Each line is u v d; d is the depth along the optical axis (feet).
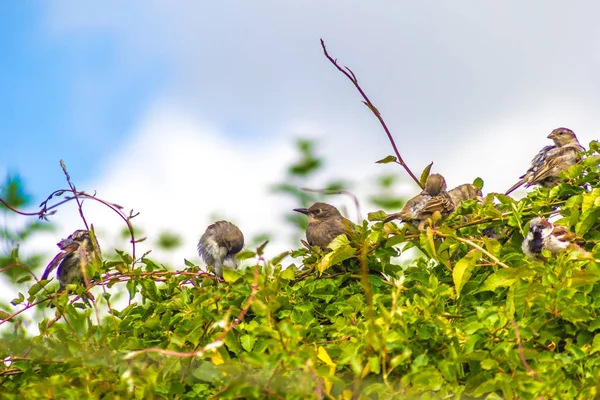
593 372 28.66
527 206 38.96
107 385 30.58
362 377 28.25
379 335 27.58
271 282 31.73
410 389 27.84
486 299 34.55
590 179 38.75
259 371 28.25
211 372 30.55
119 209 36.83
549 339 30.40
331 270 38.14
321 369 27.07
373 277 36.88
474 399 29.01
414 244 37.47
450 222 39.22
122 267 37.93
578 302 30.40
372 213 40.32
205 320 32.53
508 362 28.66
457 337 29.40
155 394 30.76
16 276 35.14
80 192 36.42
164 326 33.73
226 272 33.73
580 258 31.53
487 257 35.58
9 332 34.37
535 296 30.53
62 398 30.19
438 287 31.19
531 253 37.55
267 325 28.91
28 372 32.81
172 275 38.14
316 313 35.78
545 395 27.58
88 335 31.65
